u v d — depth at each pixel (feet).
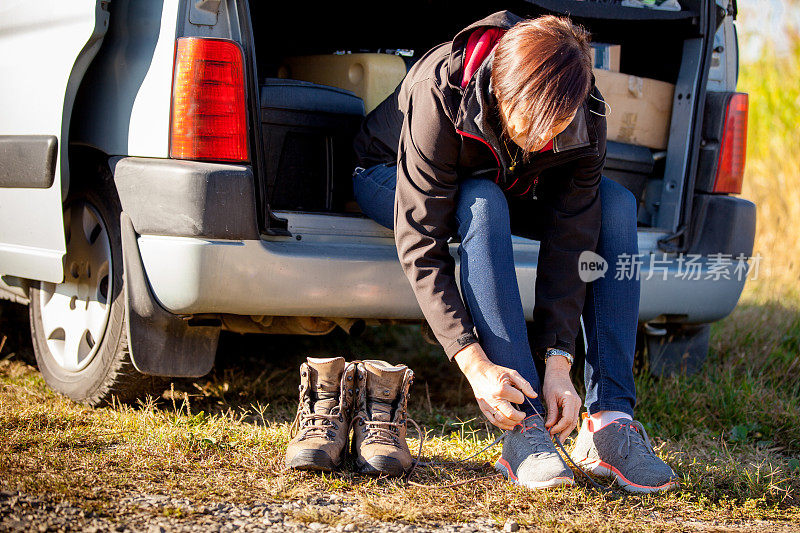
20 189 7.95
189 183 6.18
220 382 8.83
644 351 9.45
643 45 9.50
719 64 9.29
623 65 9.78
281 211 6.78
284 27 10.78
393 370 6.23
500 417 5.75
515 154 5.65
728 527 5.46
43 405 7.72
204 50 6.34
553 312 6.14
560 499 5.68
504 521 5.30
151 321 6.75
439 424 7.91
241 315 7.14
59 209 7.38
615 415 6.21
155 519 5.08
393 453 5.92
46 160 7.38
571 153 5.70
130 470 5.93
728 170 8.75
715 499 6.02
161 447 6.40
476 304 5.78
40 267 7.80
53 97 7.36
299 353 10.49
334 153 8.21
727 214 8.57
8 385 8.57
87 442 6.60
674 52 9.13
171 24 6.57
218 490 5.60
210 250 6.18
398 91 7.00
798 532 5.42
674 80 9.18
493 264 5.74
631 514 5.55
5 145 8.08
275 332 7.44
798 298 13.67
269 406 8.18
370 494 5.69
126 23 7.19
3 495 5.29
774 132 18.54
